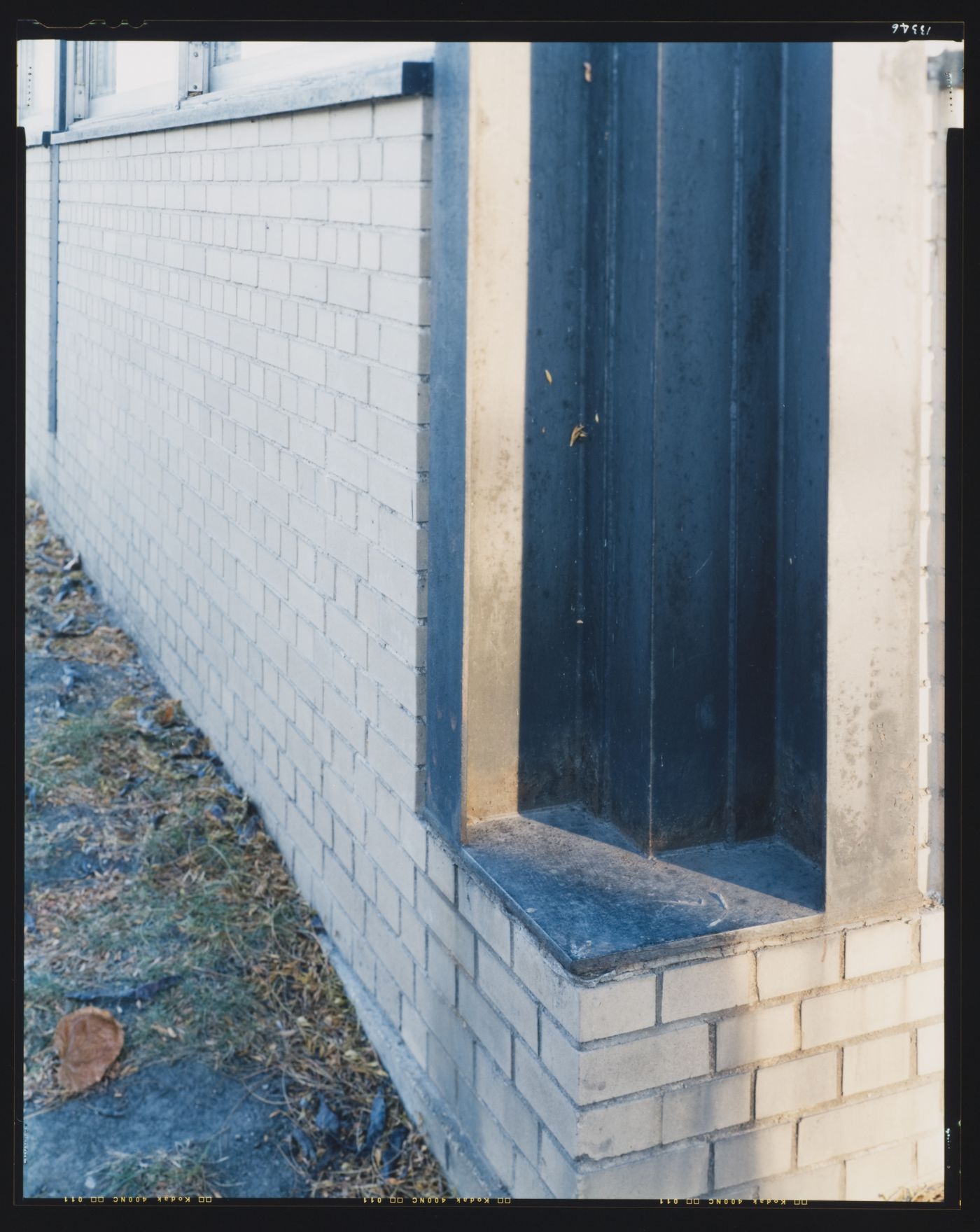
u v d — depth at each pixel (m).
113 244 5.31
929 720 2.38
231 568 4.12
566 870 2.44
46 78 6.57
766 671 2.51
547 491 2.56
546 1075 2.28
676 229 2.30
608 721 2.59
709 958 2.23
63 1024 3.09
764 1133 2.32
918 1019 2.41
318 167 3.15
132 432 5.23
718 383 2.37
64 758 4.45
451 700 2.61
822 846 2.40
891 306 2.24
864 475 2.25
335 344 3.12
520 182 2.44
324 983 3.30
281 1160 2.80
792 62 2.29
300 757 3.60
